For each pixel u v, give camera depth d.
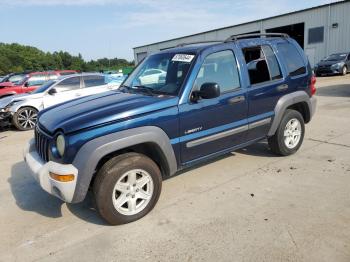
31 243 3.22
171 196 4.04
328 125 7.10
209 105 3.91
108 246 3.09
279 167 4.78
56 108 3.98
